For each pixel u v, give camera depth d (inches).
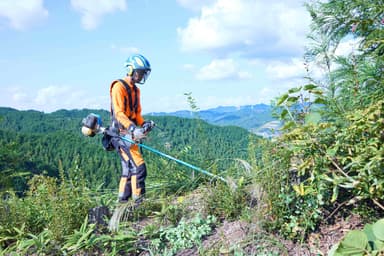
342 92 150.0
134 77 197.9
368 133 130.3
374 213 139.8
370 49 150.6
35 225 186.9
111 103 195.0
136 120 200.7
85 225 169.6
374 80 138.4
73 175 205.2
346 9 156.6
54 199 181.8
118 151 196.1
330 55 157.5
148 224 175.9
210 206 172.4
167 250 157.2
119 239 160.1
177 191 207.3
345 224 142.2
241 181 172.9
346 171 138.8
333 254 113.9
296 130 138.6
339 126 139.0
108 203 203.8
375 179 122.8
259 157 171.6
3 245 178.9
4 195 217.8
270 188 152.1
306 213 144.2
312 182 142.0
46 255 165.3
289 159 150.8
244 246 145.0
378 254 108.1
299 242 142.9
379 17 150.0
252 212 156.5
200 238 156.9
